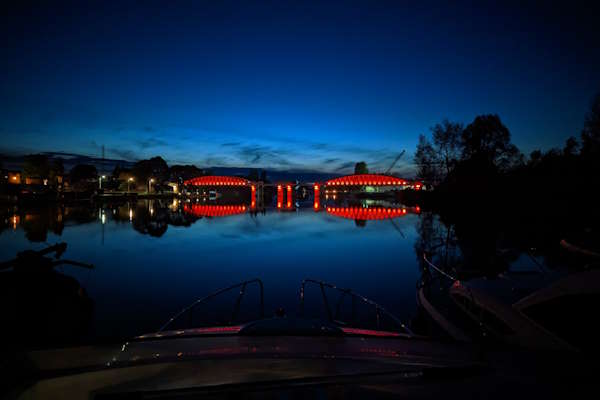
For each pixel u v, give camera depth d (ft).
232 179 525.75
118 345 7.09
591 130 134.82
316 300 38.40
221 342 8.36
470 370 6.58
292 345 8.36
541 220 132.87
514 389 5.93
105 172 386.11
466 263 49.73
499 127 203.21
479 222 141.90
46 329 30.30
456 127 216.95
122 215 192.85
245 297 40.57
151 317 35.35
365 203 459.32
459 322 23.93
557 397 5.59
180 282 50.78
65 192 280.72
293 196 634.43
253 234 118.01
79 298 36.24
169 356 7.14
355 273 53.83
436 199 240.53
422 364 7.28
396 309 34.68
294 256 73.10
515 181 175.01
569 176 141.28
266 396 5.36
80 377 5.95
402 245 88.02
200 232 124.67
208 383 6.32
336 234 117.08
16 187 245.24
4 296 31.09
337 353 7.94
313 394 5.43
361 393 5.59
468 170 207.00
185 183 523.29
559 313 16.24
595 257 52.90
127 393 5.31
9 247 88.48
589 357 7.15
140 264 65.36
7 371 5.74
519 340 17.97
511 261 49.26
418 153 229.86
